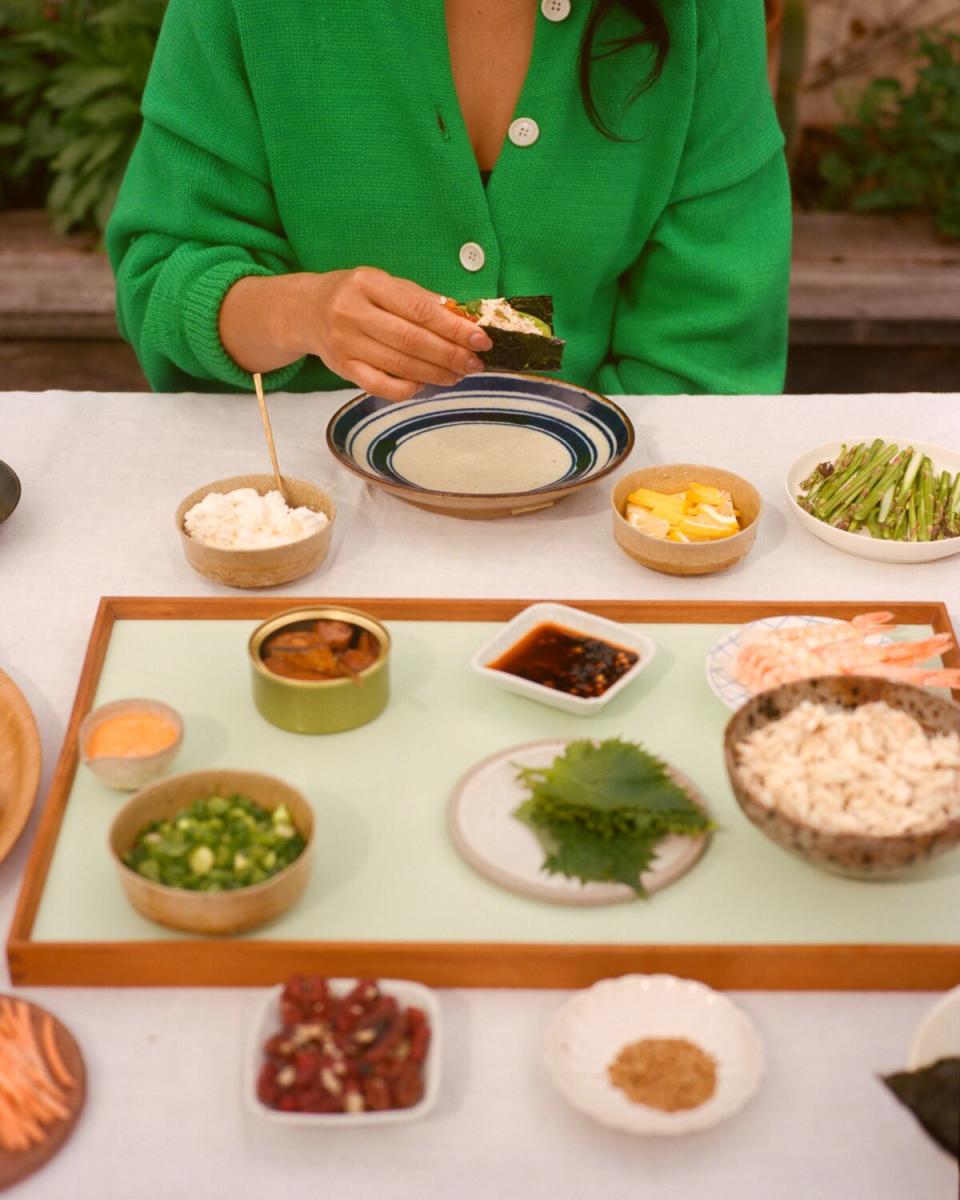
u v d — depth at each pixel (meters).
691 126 2.24
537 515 1.86
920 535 1.75
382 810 1.35
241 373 2.13
